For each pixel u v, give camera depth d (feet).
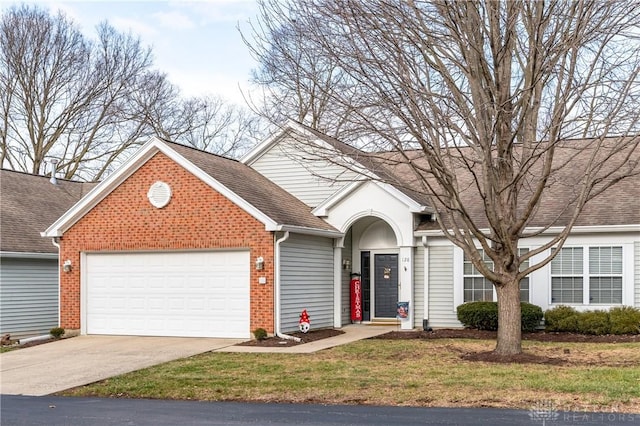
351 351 54.24
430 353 52.75
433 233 70.64
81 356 55.57
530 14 45.11
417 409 34.22
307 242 68.85
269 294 62.39
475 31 45.93
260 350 55.88
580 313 64.64
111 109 131.75
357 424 31.17
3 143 123.95
